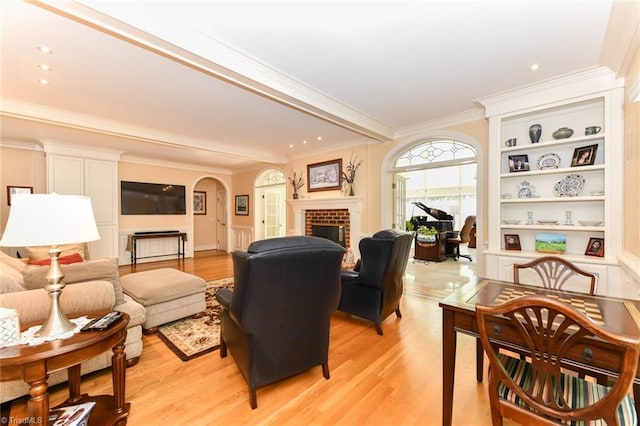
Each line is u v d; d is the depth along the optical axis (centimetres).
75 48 217
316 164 579
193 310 301
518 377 124
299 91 283
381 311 263
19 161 487
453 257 663
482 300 149
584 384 120
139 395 176
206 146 511
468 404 167
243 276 151
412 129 424
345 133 457
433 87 292
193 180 740
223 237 855
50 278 133
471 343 245
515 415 114
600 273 249
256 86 252
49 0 151
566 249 296
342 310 291
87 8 158
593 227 263
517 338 122
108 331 137
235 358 187
